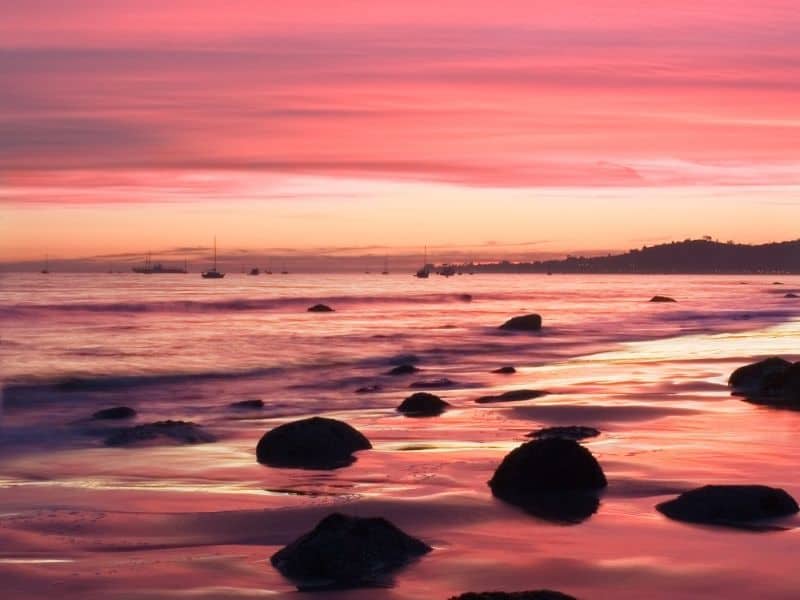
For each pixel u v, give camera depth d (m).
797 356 33.62
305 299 64.50
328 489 12.26
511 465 12.11
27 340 33.66
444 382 25.42
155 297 60.09
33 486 12.59
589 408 19.59
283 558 8.76
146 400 22.33
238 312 54.88
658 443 15.41
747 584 8.32
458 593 8.06
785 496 10.80
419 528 10.16
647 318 61.53
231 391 24.06
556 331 48.84
